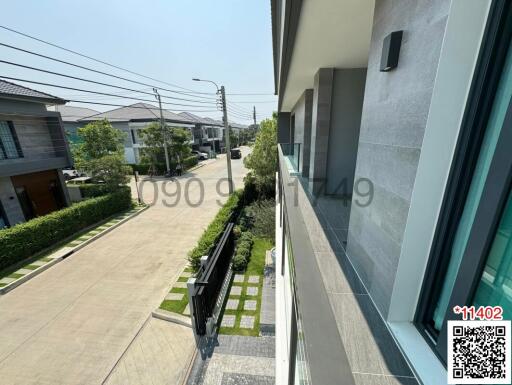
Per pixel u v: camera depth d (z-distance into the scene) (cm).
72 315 479
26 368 376
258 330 450
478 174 90
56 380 358
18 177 905
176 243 794
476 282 87
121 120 2216
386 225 132
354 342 121
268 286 577
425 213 107
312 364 84
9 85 888
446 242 106
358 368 109
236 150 2994
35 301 519
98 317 474
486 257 83
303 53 303
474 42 83
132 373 368
